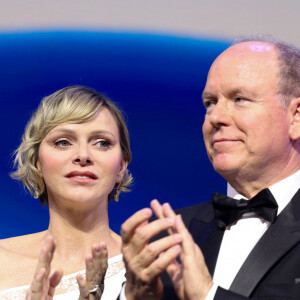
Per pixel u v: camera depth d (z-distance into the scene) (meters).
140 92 12.70
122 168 9.98
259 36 6.64
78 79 12.75
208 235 6.41
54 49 12.81
